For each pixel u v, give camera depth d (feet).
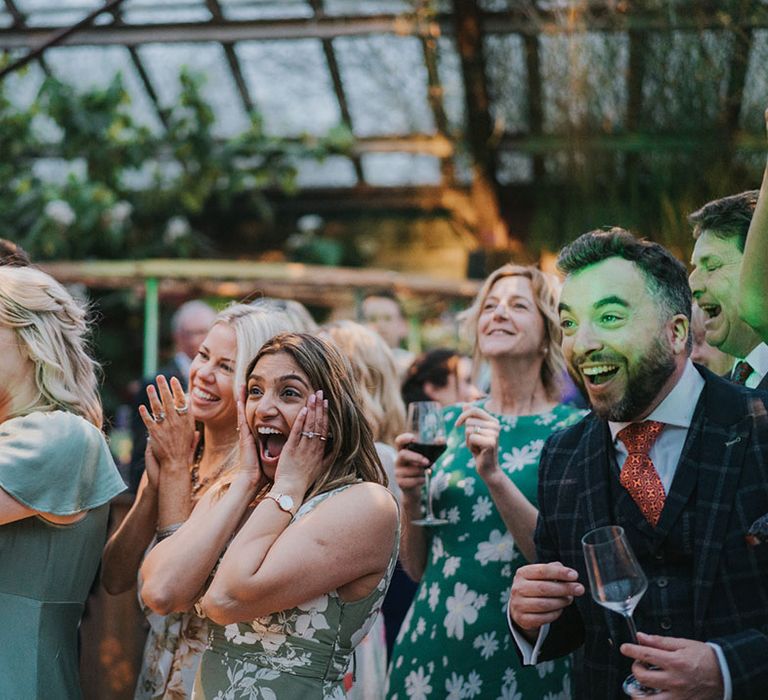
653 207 23.21
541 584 6.89
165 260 34.37
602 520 7.08
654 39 21.54
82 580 8.23
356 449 7.94
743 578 6.53
